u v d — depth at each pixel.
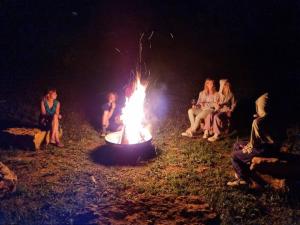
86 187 4.00
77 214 3.45
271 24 9.49
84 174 4.29
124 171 4.40
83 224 3.33
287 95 6.63
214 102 5.44
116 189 3.97
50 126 5.05
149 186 4.03
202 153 4.85
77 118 6.00
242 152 4.02
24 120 5.79
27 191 3.88
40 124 5.09
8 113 5.99
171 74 7.80
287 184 3.83
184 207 3.52
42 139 5.01
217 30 9.54
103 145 5.15
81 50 8.70
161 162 4.62
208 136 5.39
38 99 6.62
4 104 6.32
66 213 3.51
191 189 3.95
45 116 5.07
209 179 4.19
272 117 3.89
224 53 8.70
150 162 4.63
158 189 3.96
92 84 7.32
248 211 3.56
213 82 5.48
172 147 5.08
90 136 5.41
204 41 9.20
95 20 9.82
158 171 4.39
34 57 8.38
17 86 7.09
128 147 4.60
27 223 3.37
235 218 3.46
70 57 8.38
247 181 4.02
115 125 5.70
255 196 3.81
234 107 5.36
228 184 4.03
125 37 9.23
